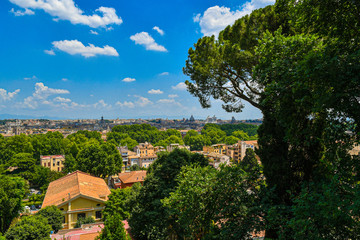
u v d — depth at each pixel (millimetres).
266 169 11633
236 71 15836
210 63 15430
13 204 35969
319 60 6816
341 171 7434
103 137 185375
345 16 7750
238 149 93625
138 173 61531
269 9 13453
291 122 9438
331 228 6500
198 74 17078
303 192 7617
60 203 34844
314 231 6684
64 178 48688
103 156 61344
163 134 180000
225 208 11031
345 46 7547
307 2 8258
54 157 82562
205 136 161125
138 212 22672
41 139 99375
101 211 37031
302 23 9078
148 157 96688
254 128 199750
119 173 69062
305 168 10992
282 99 9117
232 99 19297
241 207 11023
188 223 13492
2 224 36188
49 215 31781
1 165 69688
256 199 11266
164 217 19297
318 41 8906
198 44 16250
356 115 6816
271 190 10570
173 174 20812
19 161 69438
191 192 13062
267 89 9016
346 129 7422
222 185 11844
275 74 9188
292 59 8742
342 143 7766
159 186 20844
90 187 42031
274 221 8945
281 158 11086
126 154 101125
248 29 13883
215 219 11797
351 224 5988
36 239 24078
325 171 9914
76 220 35625
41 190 64438
